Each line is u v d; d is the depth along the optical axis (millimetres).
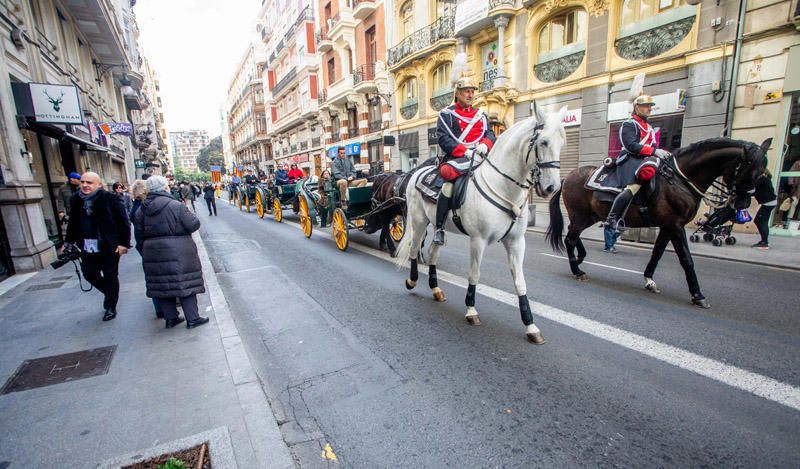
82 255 4375
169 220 4039
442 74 18484
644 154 4742
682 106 9930
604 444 2383
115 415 2676
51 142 10047
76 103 8062
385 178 7547
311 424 2670
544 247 8250
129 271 7004
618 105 11500
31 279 6590
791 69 8188
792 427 2477
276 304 5164
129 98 23812
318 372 3369
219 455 2238
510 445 2406
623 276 5902
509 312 4559
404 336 4027
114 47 16812
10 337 4082
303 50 32031
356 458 2340
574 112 12742
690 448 2324
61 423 2604
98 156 15250
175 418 2627
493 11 14344
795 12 7953
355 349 3775
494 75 15945
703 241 8172
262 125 50969
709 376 3072
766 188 7102
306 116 33219
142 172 27281
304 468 2273
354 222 8391
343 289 5691
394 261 7273
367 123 24922
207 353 3592
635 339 3742
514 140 3572
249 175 19391
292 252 8516
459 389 3031
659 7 10445
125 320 4512
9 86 7363
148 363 3422
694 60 9641
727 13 8992
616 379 3084
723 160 4363
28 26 9062
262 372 3402
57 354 3646
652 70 10602
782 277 5723
